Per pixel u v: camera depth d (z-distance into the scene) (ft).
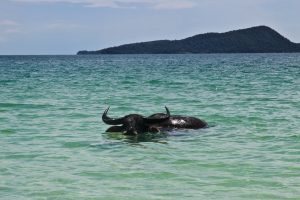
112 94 103.60
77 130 56.59
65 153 43.42
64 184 33.22
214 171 36.60
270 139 49.88
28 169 37.37
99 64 387.75
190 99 91.86
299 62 381.40
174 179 34.40
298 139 49.52
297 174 35.58
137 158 41.24
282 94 99.81
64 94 103.71
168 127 56.90
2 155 42.45
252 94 100.89
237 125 59.93
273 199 29.84
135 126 53.57
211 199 29.96
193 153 43.24
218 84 131.44
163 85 129.90
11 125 60.18
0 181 34.01
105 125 60.44
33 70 256.93
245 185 32.86
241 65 311.68
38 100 90.68
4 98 94.17
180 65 330.13
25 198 30.19
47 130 56.44
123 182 33.68
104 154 43.09
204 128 57.93
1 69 273.95
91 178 34.71
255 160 40.22
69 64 395.14
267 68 252.42
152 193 31.17
